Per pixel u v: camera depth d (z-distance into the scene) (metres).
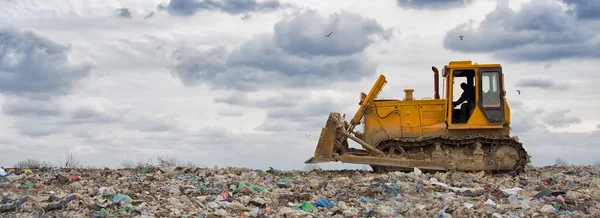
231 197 13.09
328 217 11.72
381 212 12.17
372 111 19.45
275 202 12.83
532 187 16.05
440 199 13.81
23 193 13.56
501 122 18.48
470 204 13.05
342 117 18.88
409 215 11.99
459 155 18.48
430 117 19.09
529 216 12.19
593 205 13.56
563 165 22.38
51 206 11.70
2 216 11.20
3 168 18.14
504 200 13.84
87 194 13.13
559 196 13.76
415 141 18.62
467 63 18.77
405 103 19.25
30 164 19.67
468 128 18.53
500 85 18.58
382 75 19.41
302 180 16.53
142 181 15.73
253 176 16.94
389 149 18.98
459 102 18.95
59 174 16.34
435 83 19.91
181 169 18.28
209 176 17.06
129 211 11.56
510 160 18.34
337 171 19.17
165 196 13.38
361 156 18.42
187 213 11.59
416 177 16.42
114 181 15.60
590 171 20.14
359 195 14.12
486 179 17.17
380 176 16.61
